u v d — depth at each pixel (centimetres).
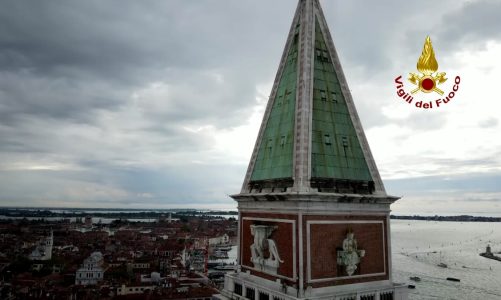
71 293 19938
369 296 4778
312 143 5003
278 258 4828
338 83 5612
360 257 4859
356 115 5519
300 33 5712
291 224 4697
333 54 5716
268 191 5219
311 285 4500
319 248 4622
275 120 5659
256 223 5422
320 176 4888
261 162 5634
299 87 5281
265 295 4909
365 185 5181
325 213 4722
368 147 5416
